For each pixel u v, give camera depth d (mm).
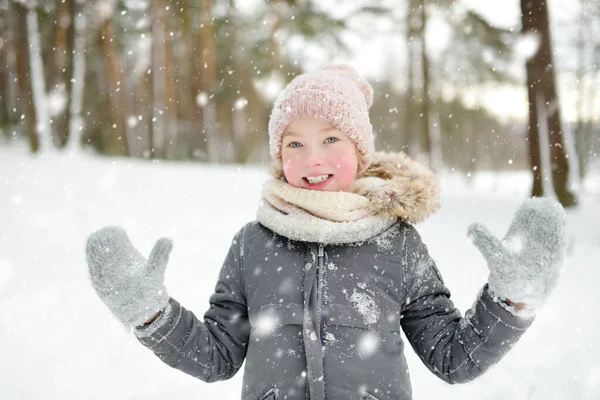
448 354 1434
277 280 1500
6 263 4121
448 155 28719
